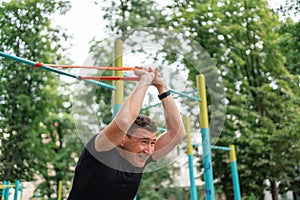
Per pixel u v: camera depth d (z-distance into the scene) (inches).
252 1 433.7
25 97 411.2
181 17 283.7
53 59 442.9
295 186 409.4
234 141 393.7
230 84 398.3
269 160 375.2
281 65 419.8
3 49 421.1
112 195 63.7
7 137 421.4
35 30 429.7
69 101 471.8
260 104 411.8
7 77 420.5
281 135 366.0
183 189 488.4
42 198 457.4
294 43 480.4
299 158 370.9
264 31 424.8
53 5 434.3
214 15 379.9
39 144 423.8
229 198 420.8
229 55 392.2
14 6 424.2
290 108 385.4
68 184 460.1
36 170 430.6
